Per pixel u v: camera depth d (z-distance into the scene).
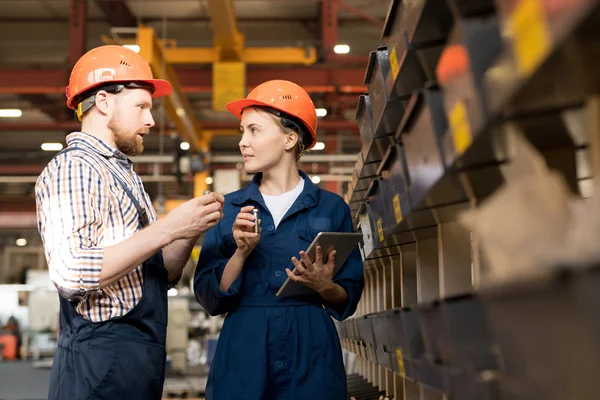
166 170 13.19
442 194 1.14
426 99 1.01
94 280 1.65
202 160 10.39
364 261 2.56
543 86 0.66
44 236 1.73
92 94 1.98
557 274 0.55
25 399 4.77
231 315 1.99
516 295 0.67
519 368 0.69
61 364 1.79
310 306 1.98
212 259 2.06
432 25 1.13
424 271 1.85
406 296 2.16
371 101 1.80
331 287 1.91
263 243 2.00
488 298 0.76
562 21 0.53
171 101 8.21
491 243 0.86
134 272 1.85
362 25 10.40
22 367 4.84
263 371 1.88
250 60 9.23
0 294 5.89
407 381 2.04
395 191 1.39
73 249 1.67
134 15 10.05
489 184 1.08
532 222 0.76
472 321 0.84
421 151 1.12
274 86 2.09
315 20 10.40
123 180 1.91
